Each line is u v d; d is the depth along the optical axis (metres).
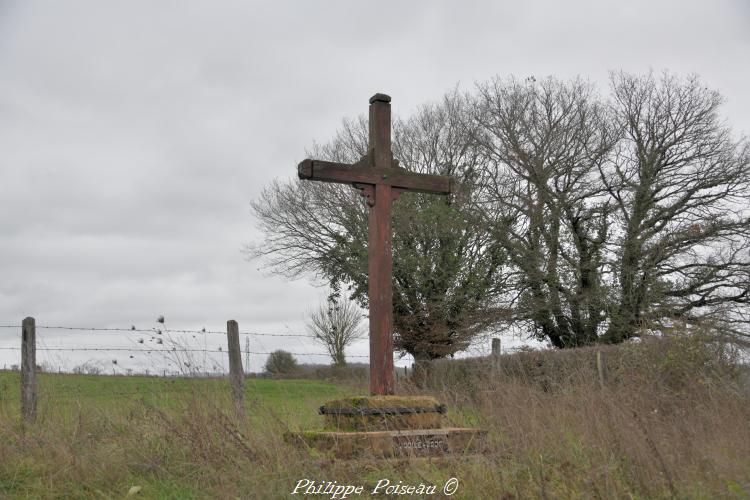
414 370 13.20
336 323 29.73
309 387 12.32
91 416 8.03
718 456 5.67
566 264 25.95
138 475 6.84
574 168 27.47
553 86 28.31
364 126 30.31
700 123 25.88
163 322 9.20
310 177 8.20
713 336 10.62
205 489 6.30
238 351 9.80
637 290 24.12
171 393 8.74
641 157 26.39
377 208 8.45
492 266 27.36
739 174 24.80
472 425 8.19
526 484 5.90
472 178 28.42
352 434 7.04
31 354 9.12
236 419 8.01
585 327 25.75
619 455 6.16
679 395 8.29
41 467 6.85
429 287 26.55
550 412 7.57
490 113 28.45
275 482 6.17
